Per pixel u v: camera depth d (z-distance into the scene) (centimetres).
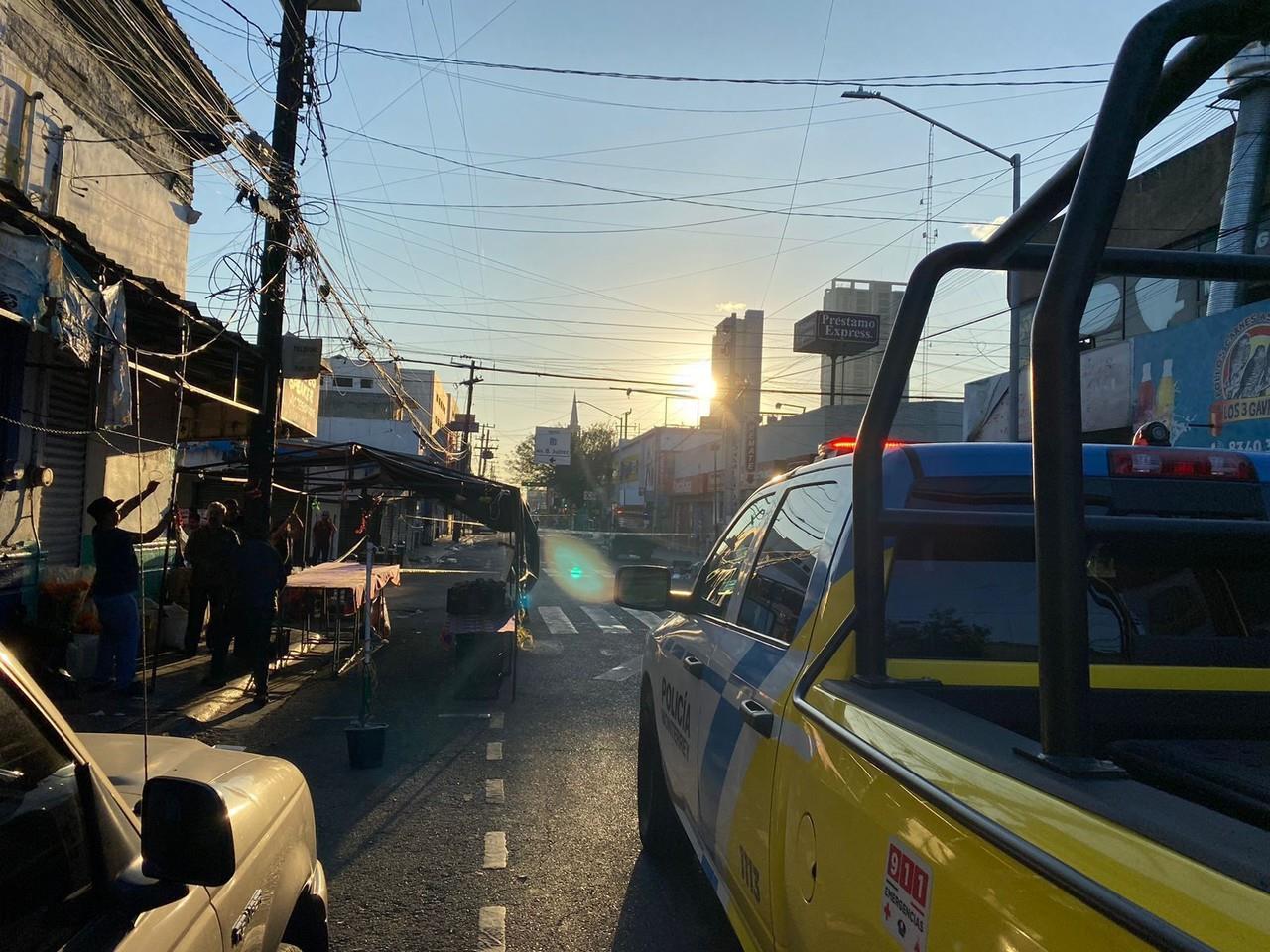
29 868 165
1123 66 143
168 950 185
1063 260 148
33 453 1041
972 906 148
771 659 309
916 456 301
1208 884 114
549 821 614
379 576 1356
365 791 683
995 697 255
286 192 1070
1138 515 292
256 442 1073
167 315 868
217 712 941
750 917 289
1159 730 261
